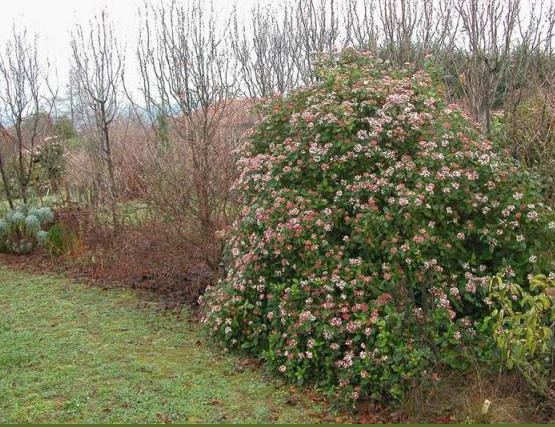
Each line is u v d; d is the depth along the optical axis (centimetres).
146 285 740
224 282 551
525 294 388
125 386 444
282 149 518
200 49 721
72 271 829
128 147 870
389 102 484
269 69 887
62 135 1233
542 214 448
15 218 958
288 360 436
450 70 741
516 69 684
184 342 543
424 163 456
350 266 445
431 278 427
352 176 484
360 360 404
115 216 834
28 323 605
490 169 460
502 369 405
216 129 714
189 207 695
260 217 486
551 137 596
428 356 391
